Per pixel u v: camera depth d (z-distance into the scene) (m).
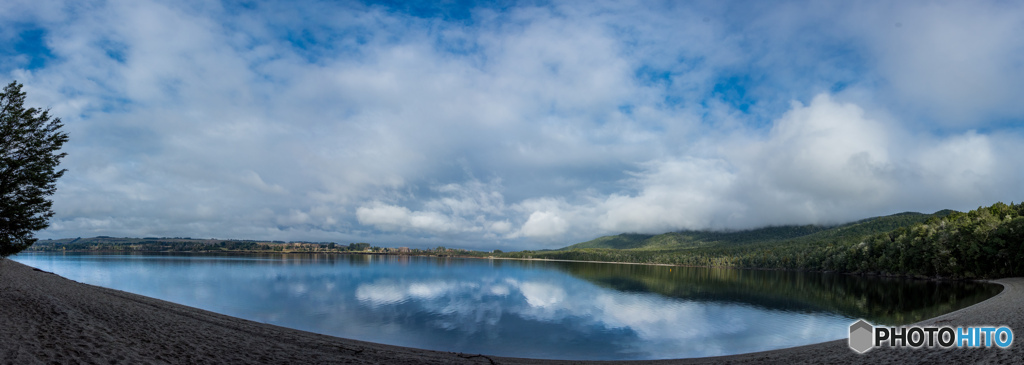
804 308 71.75
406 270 178.75
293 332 38.25
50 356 15.10
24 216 37.56
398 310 65.38
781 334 51.31
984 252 107.44
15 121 36.62
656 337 49.94
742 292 99.38
